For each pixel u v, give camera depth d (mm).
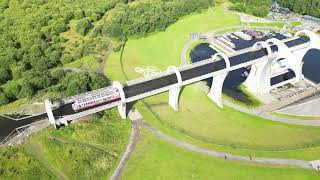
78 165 159375
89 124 179125
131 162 165750
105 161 163625
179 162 166875
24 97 196000
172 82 197375
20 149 163125
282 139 184750
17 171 154250
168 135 182625
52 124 172000
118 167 162875
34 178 153500
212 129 190625
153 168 163375
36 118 180125
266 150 175500
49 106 171750
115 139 177125
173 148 174500
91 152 165875
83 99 180750
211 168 164125
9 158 158250
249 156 171000
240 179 159375
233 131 189875
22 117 182000
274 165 166125
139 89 192750
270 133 189000
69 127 174875
